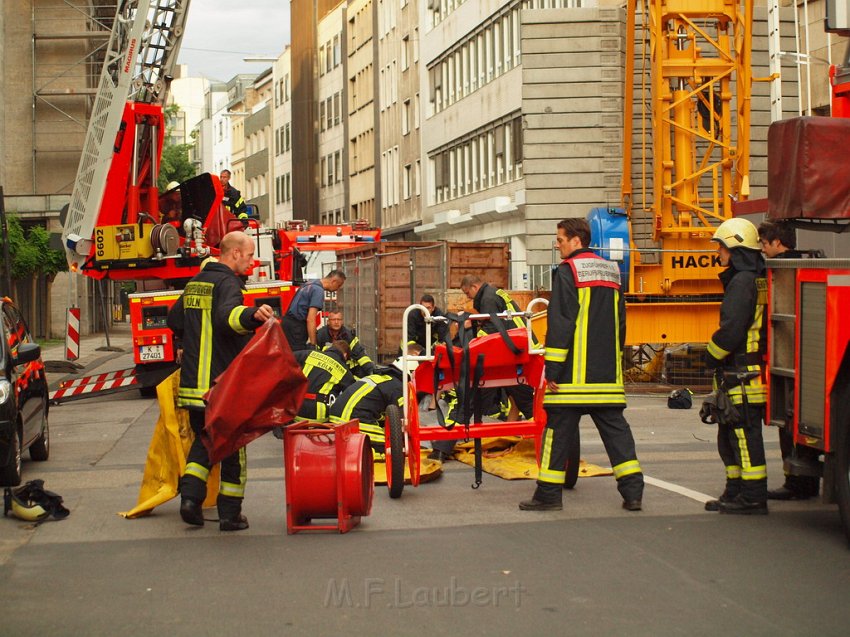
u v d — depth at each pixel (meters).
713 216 21.00
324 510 8.41
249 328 8.26
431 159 51.34
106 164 21.27
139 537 8.41
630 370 20.98
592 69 32.88
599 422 9.13
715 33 27.33
